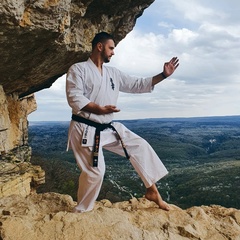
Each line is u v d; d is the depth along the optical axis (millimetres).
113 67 4215
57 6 5566
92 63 3926
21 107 11328
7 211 4238
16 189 8695
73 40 8289
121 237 3463
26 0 5164
